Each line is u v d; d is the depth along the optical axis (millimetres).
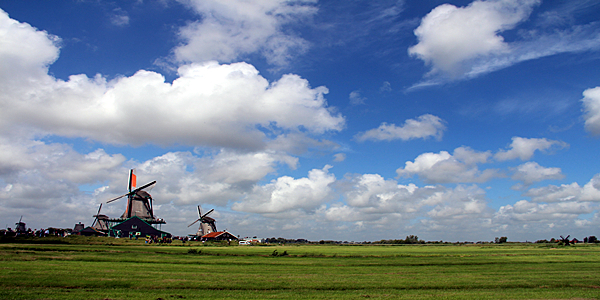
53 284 21156
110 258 36688
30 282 21406
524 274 29922
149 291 20438
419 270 32562
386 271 31484
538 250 70375
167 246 72500
